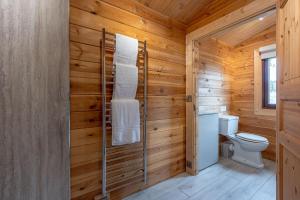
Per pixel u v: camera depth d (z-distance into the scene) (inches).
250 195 73.2
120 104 64.9
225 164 105.7
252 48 123.0
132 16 73.0
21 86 29.1
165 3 77.7
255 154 101.7
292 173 37.0
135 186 75.6
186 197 72.1
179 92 92.8
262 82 119.0
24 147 29.4
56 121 32.9
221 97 126.6
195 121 91.2
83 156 60.7
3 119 27.6
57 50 33.0
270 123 112.7
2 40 27.4
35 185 30.5
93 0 62.5
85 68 60.7
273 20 103.9
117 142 64.4
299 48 33.5
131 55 68.1
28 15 29.8
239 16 70.3
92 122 62.6
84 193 60.9
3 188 27.6
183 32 94.0
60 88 33.4
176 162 92.0
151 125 80.8
